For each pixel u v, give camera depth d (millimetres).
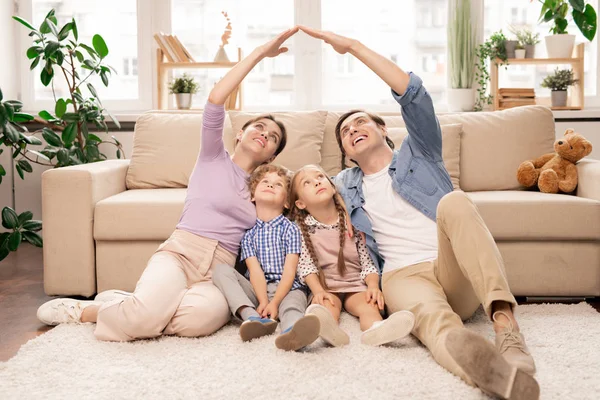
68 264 2512
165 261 2084
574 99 3980
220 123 2160
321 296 2031
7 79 4090
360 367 1629
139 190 2879
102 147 4062
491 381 1330
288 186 2232
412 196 2123
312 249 2137
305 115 2957
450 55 4023
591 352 1765
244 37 4184
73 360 1739
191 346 1860
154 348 1845
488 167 2926
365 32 4164
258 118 2303
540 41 4148
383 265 2141
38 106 4211
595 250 2445
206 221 2170
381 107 4180
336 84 4207
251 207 2225
